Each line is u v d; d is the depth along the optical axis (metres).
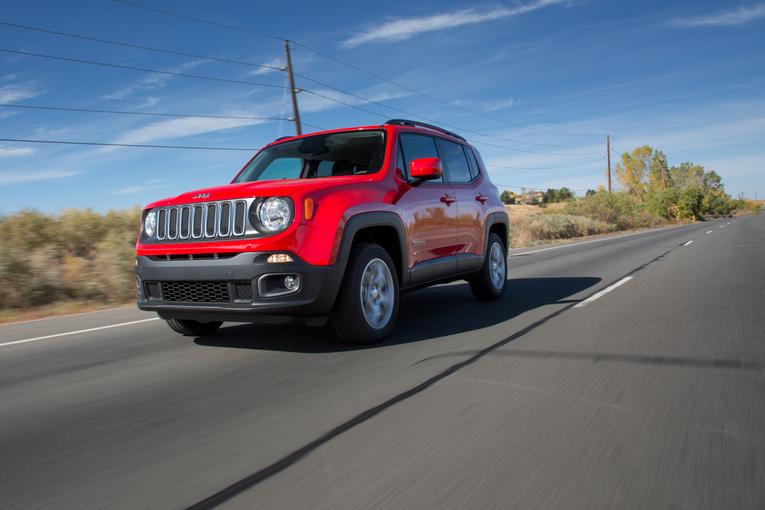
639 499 1.91
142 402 3.32
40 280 8.89
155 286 4.47
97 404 3.32
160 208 4.50
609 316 5.46
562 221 34.38
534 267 11.65
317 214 4.11
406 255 4.98
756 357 3.76
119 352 4.78
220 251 4.09
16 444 2.72
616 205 50.97
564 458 2.26
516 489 2.01
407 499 1.97
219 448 2.53
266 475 2.21
